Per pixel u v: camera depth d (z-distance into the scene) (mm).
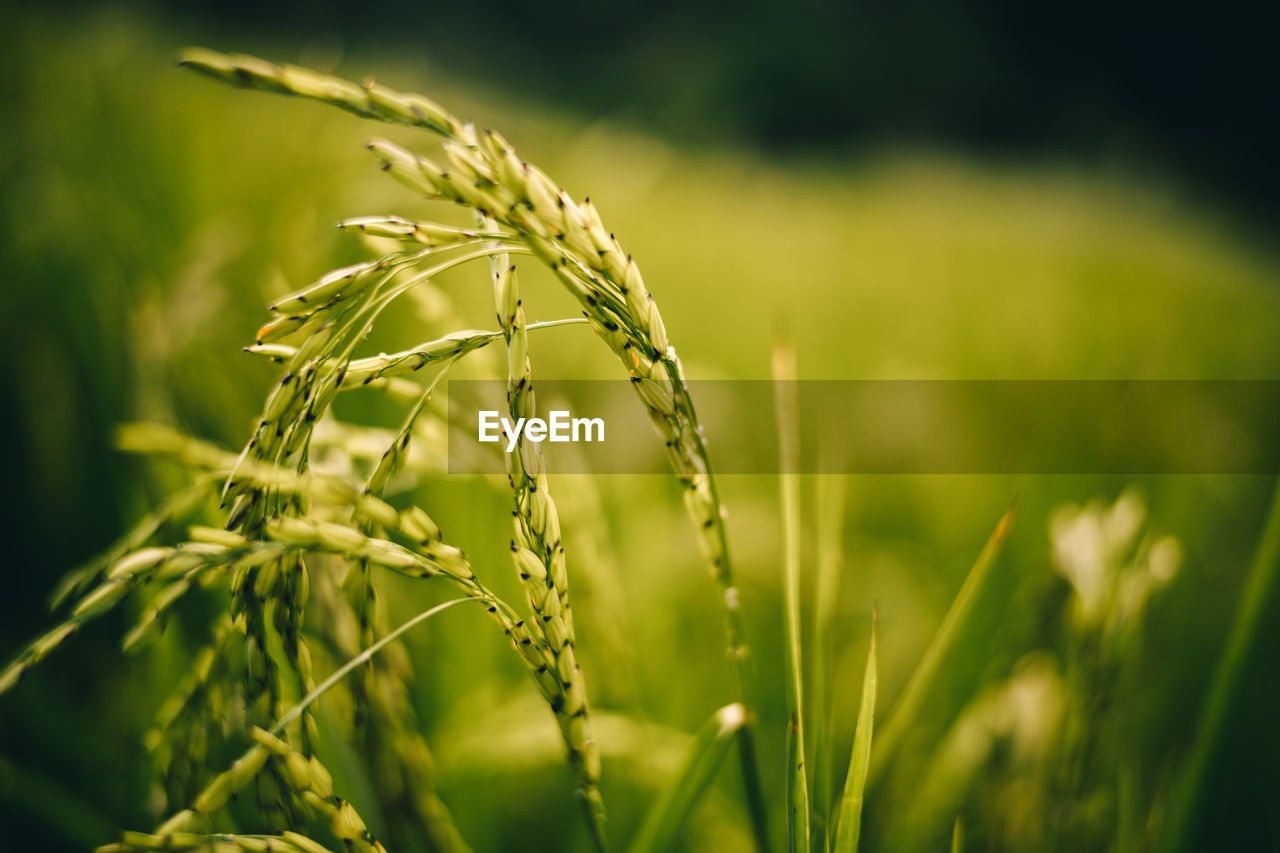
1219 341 1259
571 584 284
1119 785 329
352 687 227
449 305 280
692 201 2039
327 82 192
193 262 415
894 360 937
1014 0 6879
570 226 201
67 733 359
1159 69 6164
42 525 458
